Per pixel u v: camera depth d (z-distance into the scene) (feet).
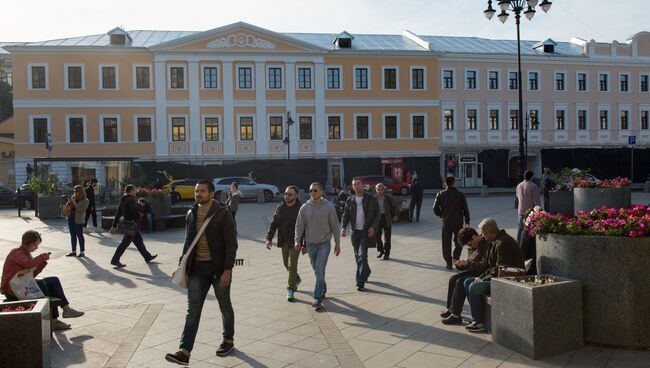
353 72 145.48
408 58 148.46
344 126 145.28
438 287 29.76
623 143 164.55
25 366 16.26
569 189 55.93
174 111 137.90
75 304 27.43
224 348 19.54
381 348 19.70
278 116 141.79
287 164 136.56
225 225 19.49
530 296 17.60
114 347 20.58
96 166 95.45
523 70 156.66
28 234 22.39
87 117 136.36
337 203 70.13
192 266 19.31
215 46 138.72
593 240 18.29
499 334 19.22
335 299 27.53
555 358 17.60
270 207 95.71
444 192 35.09
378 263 37.73
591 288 18.40
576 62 160.35
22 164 134.82
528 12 71.36
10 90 193.47
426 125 149.38
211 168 133.59
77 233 43.52
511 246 21.62
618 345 18.01
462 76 152.87
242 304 26.89
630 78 164.76
